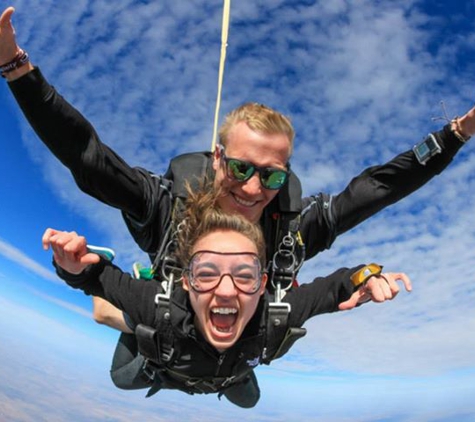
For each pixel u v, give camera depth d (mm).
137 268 4008
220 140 3420
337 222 3807
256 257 2924
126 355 4477
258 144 3215
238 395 4590
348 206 3785
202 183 3504
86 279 3012
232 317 2955
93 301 4477
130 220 3732
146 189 3574
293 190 3574
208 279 2877
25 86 3064
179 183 3613
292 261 3447
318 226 3848
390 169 3758
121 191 3432
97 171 3301
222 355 3105
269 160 3246
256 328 3113
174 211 3494
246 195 3299
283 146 3299
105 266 3123
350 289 3105
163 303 3004
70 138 3232
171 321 2998
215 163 3475
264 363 3438
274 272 3410
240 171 3234
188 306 3055
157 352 3082
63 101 3215
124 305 3061
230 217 2984
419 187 3789
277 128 3270
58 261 2674
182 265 3182
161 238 3623
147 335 3008
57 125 3172
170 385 3654
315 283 3348
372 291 2818
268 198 3371
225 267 2869
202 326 2973
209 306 2910
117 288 3066
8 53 2979
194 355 3121
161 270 3305
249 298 2896
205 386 3379
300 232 3766
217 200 3293
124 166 3516
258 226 3238
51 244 2568
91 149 3291
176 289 3109
